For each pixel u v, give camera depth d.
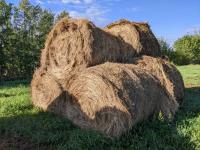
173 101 10.77
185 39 52.38
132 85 8.91
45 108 10.83
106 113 8.47
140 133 8.48
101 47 10.27
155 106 10.12
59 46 10.67
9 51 33.62
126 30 11.63
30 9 38.28
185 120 9.59
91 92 8.85
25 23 37.81
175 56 50.09
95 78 8.78
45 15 39.56
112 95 8.44
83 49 10.11
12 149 7.79
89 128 8.80
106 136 8.12
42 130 8.79
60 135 8.29
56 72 10.66
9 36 33.28
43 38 36.97
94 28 10.27
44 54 11.18
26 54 34.75
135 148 7.69
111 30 11.73
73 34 10.33
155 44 12.66
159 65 11.01
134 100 8.73
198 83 19.64
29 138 8.35
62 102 10.01
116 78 8.71
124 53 11.02
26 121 9.44
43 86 11.06
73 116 9.42
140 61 11.07
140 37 11.71
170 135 8.42
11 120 9.57
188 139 8.09
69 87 9.55
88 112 8.91
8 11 33.12
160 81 10.75
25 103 11.55
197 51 51.88
